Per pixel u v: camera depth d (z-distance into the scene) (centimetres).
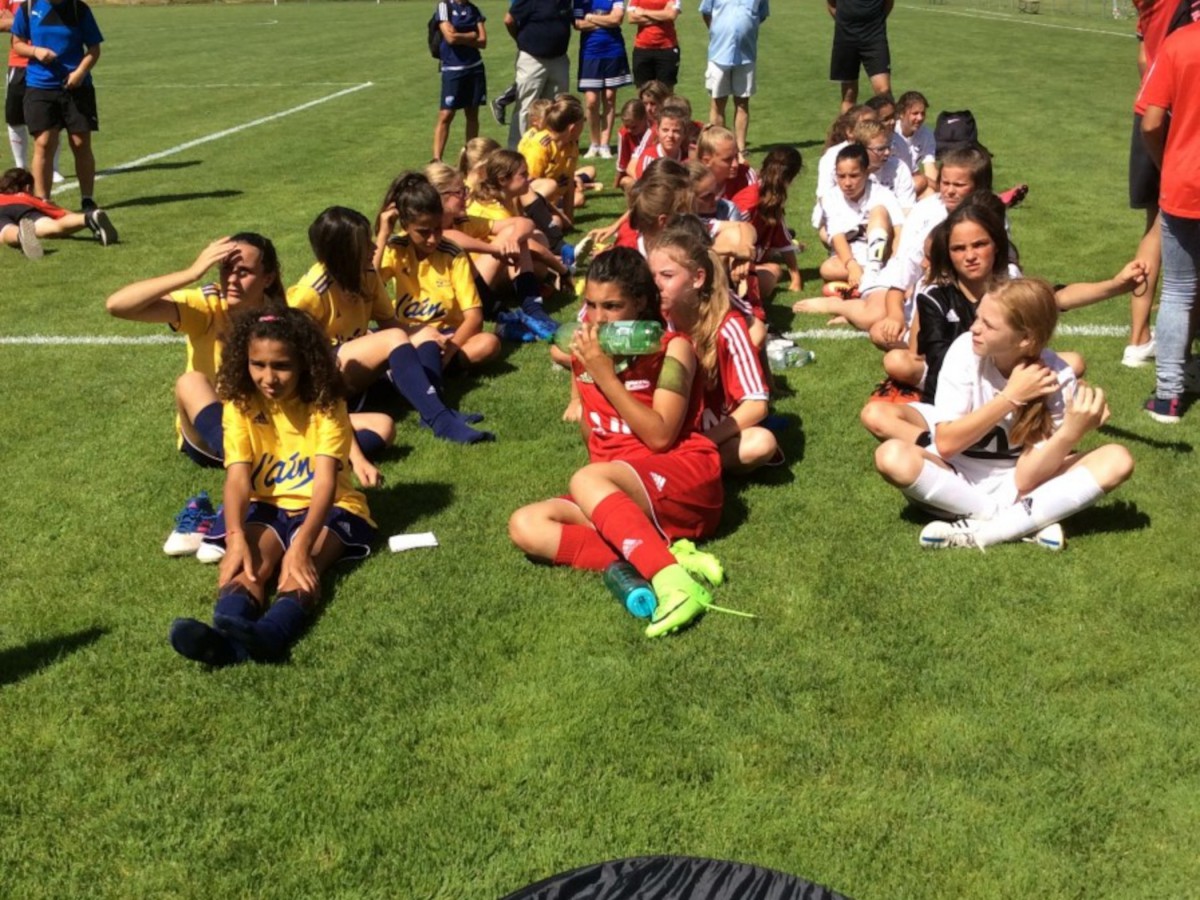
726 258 592
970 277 481
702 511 414
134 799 293
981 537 410
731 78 1212
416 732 316
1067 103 1579
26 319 720
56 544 429
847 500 455
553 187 906
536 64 1157
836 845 272
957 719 316
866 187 750
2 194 942
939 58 2159
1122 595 379
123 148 1405
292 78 2194
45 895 262
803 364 623
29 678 343
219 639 343
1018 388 396
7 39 3075
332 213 527
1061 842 272
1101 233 876
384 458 504
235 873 267
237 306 467
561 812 285
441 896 260
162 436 531
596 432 426
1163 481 466
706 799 288
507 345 665
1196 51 488
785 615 370
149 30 3691
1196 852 268
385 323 574
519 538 402
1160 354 527
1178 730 311
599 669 342
